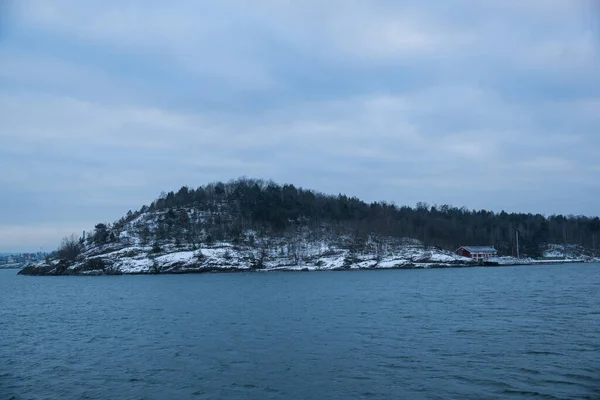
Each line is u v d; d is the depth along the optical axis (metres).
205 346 36.59
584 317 46.53
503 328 41.19
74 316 57.88
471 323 44.28
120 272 175.38
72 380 28.34
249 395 24.88
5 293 100.50
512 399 23.36
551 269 162.00
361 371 28.66
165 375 28.88
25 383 27.91
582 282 95.62
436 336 38.44
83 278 163.25
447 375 27.38
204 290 94.44
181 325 47.31
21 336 43.53
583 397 23.36
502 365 29.14
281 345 36.34
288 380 27.25
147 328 46.22
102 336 42.62
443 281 107.06
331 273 160.38
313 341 37.62
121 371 30.05
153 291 95.69
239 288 97.62
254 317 51.88
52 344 39.38
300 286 100.12
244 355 33.31
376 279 120.75
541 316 47.59
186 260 179.12
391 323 45.50
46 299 84.00
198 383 27.12
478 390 24.70
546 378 26.36
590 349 32.75
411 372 28.19
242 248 194.12
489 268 180.00
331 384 26.34
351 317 50.19
